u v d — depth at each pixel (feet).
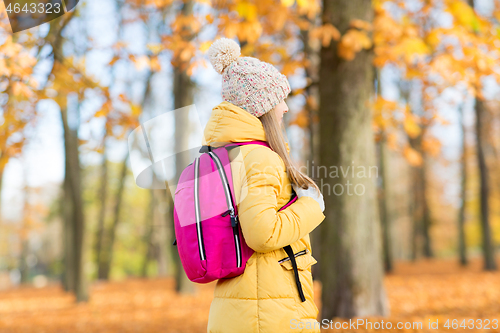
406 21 18.22
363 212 17.81
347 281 17.63
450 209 93.25
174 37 16.55
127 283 55.11
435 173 81.87
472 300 25.14
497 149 61.05
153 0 19.57
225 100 5.22
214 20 16.19
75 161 35.45
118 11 26.91
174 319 25.11
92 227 90.99
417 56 15.89
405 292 30.86
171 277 64.59
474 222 93.30
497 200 74.43
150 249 91.71
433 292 30.12
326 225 18.17
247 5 14.87
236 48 5.26
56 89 15.25
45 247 136.36
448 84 20.53
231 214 4.50
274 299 4.57
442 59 16.39
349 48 16.63
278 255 4.74
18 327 25.59
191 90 33.32
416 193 75.66
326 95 18.11
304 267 4.86
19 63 12.14
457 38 16.15
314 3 14.14
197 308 28.81
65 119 33.65
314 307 4.85
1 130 15.21
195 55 15.62
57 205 88.99
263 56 19.60
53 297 45.55
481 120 47.14
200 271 4.45
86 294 35.58
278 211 4.74
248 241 4.39
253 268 4.64
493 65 16.01
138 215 97.55
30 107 15.70
